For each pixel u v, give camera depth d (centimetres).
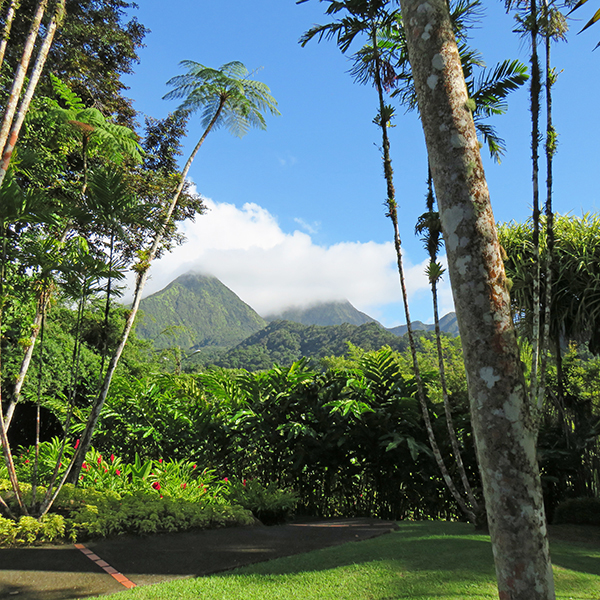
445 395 580
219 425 798
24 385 954
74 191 727
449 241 183
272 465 777
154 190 899
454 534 473
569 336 720
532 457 165
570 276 698
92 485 582
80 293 507
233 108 852
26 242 647
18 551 380
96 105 1130
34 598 293
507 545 160
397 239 625
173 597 294
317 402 756
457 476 702
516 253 762
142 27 1371
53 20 579
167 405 823
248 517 547
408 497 727
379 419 703
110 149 754
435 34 191
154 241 704
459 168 182
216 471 781
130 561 374
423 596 283
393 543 425
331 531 507
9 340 888
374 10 615
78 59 1141
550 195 486
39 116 741
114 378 812
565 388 743
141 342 2016
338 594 296
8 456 441
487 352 170
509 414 165
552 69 483
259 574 346
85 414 817
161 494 570
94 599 289
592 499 610
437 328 595
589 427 671
